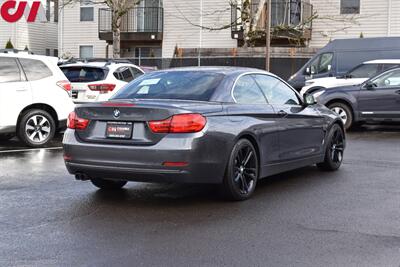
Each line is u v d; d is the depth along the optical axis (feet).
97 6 107.86
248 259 16.07
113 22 87.10
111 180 24.75
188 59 87.71
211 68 25.03
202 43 101.04
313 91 55.98
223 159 21.59
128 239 17.89
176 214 20.84
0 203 22.49
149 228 19.08
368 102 47.88
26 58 37.81
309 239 17.84
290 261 15.90
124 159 21.17
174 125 20.70
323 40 94.43
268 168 24.31
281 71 82.38
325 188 25.27
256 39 91.25
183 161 20.56
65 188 25.30
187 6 101.40
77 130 22.53
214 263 15.76
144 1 103.35
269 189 25.13
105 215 20.72
